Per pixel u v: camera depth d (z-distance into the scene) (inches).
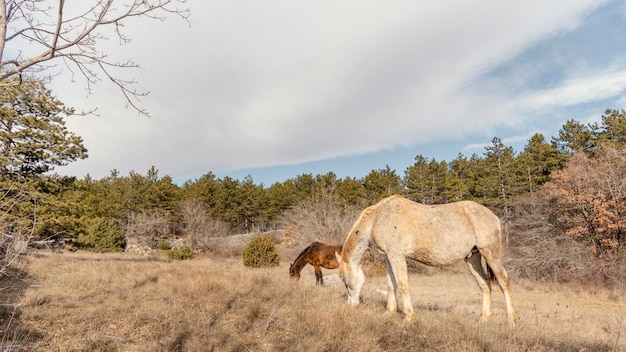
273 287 306.3
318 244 442.6
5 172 560.7
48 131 598.5
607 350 199.3
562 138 1429.6
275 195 1962.4
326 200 1004.6
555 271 741.9
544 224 858.8
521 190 1380.4
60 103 602.9
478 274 264.1
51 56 113.5
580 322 369.1
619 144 1171.3
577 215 814.5
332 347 161.8
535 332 208.8
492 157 1560.0
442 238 232.1
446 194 1636.3
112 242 1099.9
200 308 228.8
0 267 125.2
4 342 158.6
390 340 177.8
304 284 374.0
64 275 345.4
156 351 155.9
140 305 237.8
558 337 213.6
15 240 129.9
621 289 599.5
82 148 661.3
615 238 757.3
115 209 1635.1
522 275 796.6
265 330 191.9
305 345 168.2
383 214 240.5
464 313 299.9
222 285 303.1
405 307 218.1
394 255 230.8
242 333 186.7
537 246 809.5
